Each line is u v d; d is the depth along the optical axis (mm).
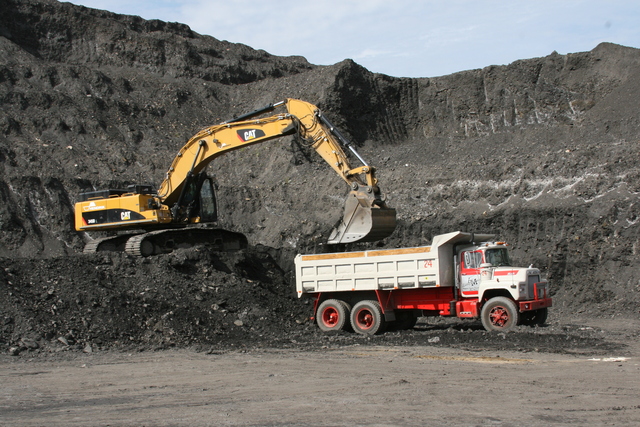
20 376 10336
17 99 34531
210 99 42688
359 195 16906
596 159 25594
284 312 18484
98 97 37906
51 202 28250
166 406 7707
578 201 24109
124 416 7141
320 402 7805
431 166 31281
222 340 15117
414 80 40344
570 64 36312
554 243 23594
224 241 23391
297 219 29578
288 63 52438
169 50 45281
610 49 36156
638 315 19281
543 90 36000
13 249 26078
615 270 21781
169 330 14914
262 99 41125
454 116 38094
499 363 11234
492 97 37281
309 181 31938
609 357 11828
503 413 7066
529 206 25062
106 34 43969
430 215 27484
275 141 35344
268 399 8070
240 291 18562
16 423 6863
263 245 26422
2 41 38656
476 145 34250
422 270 16000
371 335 16078
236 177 34250
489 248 15961
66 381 9805
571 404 7555
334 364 11430
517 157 28828
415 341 14648
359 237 16641
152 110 39500
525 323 16594
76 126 34656
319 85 38219
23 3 41938
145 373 10562
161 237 21469
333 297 17547
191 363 11742
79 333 14062
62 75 38125
